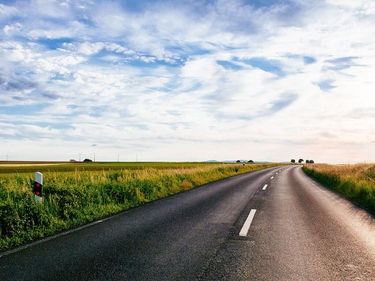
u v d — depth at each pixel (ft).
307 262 13.79
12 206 20.54
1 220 18.90
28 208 21.25
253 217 24.13
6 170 146.92
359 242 17.13
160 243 16.63
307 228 20.48
